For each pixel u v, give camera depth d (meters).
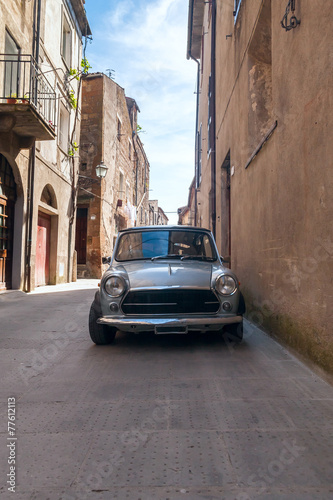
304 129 3.79
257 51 6.46
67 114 15.14
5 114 8.60
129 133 28.73
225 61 9.37
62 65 14.07
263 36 6.07
